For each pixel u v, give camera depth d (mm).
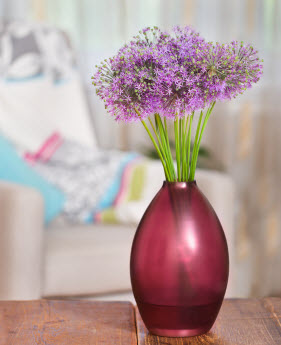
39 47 2936
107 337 1314
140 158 2656
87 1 3713
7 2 3600
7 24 2975
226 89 1253
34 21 3643
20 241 1965
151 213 1302
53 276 2047
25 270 1971
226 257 1301
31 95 2811
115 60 1263
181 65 1230
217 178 2277
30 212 1970
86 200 2488
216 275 1283
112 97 1250
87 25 3719
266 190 4078
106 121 3740
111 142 3758
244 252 4082
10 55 2859
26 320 1386
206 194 2260
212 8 3938
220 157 3975
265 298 1498
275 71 4031
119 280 2135
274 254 4121
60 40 3023
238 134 4004
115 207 2520
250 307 1444
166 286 1276
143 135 3789
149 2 3820
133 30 3805
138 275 1295
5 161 2387
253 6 3994
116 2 3750
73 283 2072
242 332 1327
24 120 2732
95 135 2973
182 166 1315
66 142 2670
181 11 3883
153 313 1296
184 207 1287
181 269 1271
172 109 1233
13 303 1477
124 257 2139
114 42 3764
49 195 2422
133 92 1240
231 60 1229
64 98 2916
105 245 2123
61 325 1366
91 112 3047
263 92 4027
